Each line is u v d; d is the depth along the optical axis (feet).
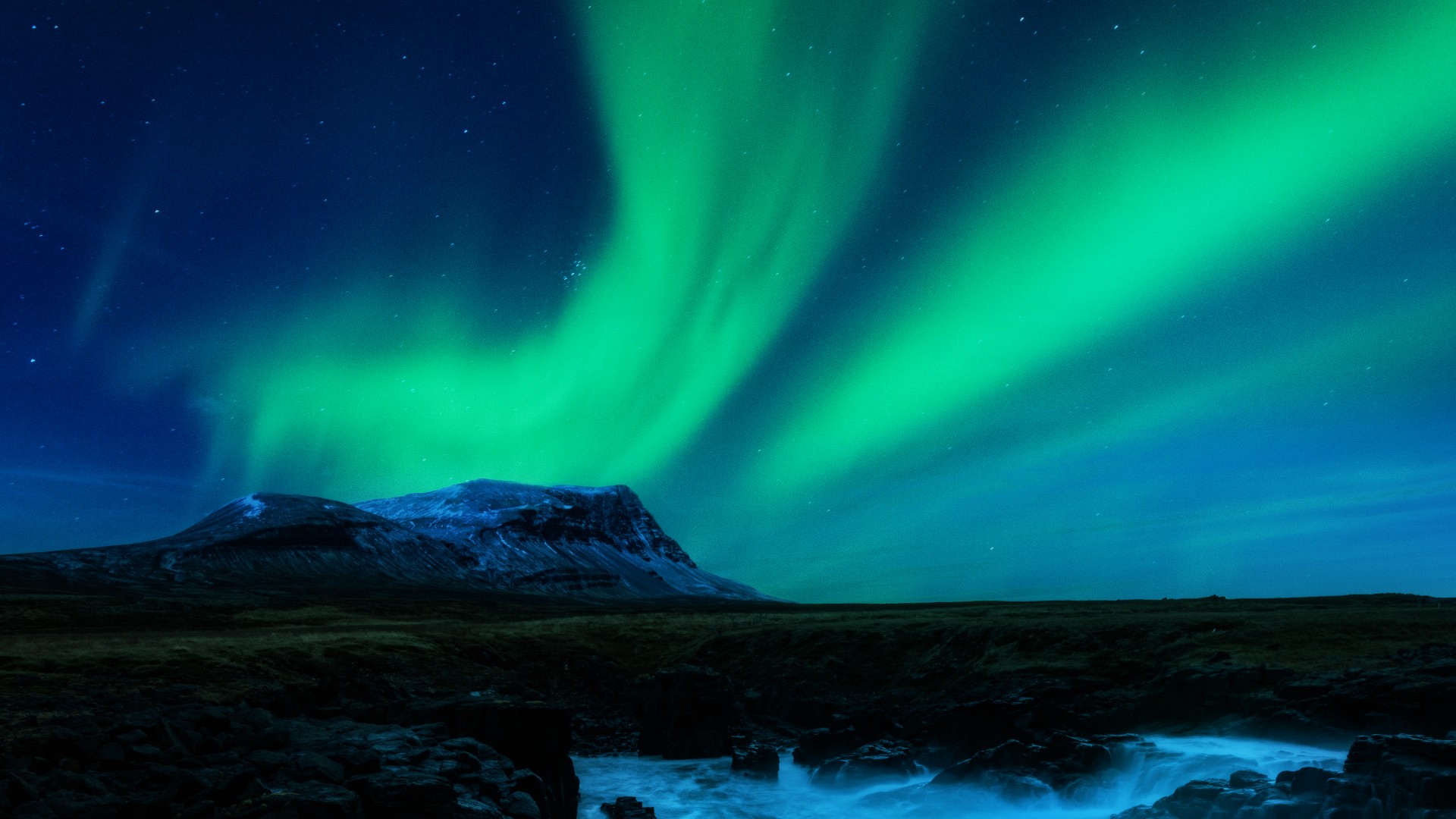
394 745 79.97
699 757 162.50
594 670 229.45
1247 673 140.97
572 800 103.04
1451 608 222.89
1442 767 74.02
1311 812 76.13
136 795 59.31
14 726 74.54
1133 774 113.91
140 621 300.20
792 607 622.95
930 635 215.10
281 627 288.30
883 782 132.05
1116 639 182.39
